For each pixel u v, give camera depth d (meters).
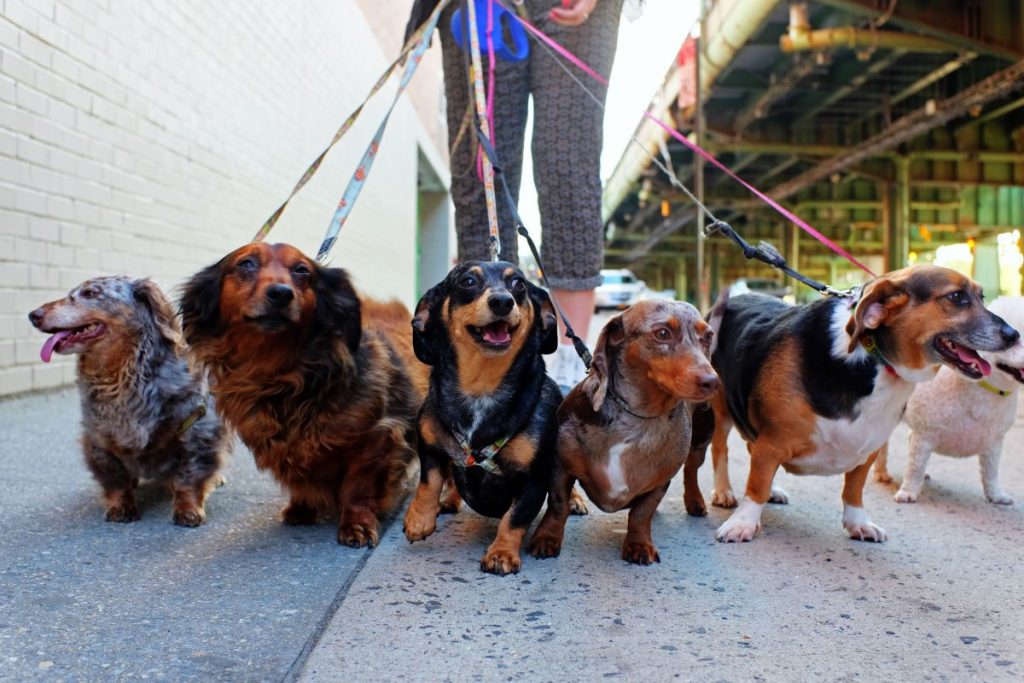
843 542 2.81
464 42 3.67
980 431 3.28
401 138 16.91
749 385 2.95
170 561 2.45
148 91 6.21
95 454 2.89
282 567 2.42
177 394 2.89
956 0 16.08
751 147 25.55
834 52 19.22
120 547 2.57
